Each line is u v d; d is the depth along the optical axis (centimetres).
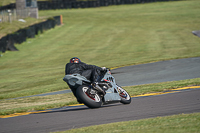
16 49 11519
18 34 12538
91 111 2548
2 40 10894
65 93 4122
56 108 2994
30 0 19025
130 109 2517
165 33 14625
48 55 10462
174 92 3272
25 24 16050
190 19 19238
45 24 16512
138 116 2242
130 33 15138
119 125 1919
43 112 2770
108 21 19862
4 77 6800
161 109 2425
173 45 11012
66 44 12850
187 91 3216
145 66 6388
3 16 15575
